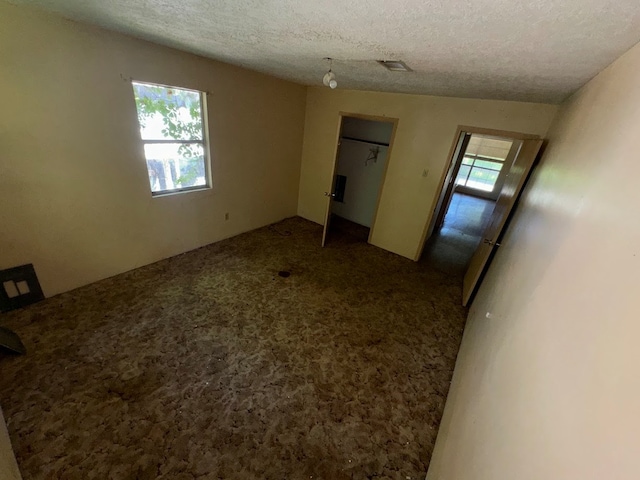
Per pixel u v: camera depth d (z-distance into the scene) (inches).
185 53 118.0
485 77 84.7
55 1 68.8
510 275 68.3
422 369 96.5
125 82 105.0
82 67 93.8
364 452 71.0
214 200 157.5
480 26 46.8
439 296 137.8
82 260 113.3
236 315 111.9
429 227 167.9
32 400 73.8
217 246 163.8
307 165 205.0
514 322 49.1
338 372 92.1
